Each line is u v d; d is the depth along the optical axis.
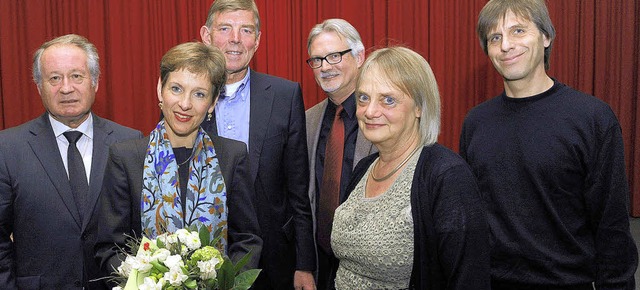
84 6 3.85
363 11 4.08
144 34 3.90
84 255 1.87
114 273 1.41
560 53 4.25
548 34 1.80
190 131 1.53
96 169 1.93
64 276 1.86
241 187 1.63
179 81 1.48
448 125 4.29
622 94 4.30
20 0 3.81
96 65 1.99
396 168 1.43
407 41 4.16
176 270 1.22
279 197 2.23
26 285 1.84
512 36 1.79
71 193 1.89
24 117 3.89
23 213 1.85
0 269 1.81
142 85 3.95
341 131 2.24
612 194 1.64
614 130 1.66
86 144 1.99
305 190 2.28
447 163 1.32
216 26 2.19
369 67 1.42
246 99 2.24
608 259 1.66
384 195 1.40
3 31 3.79
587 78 4.29
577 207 1.73
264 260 2.18
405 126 1.41
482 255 1.29
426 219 1.31
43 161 1.88
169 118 1.50
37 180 1.86
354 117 2.23
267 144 2.17
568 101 1.73
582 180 1.71
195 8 3.93
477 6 4.18
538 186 1.72
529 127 1.76
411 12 4.14
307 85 4.08
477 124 1.91
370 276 1.41
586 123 1.68
